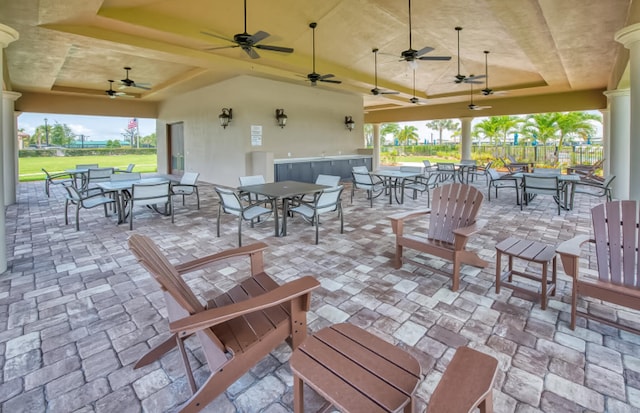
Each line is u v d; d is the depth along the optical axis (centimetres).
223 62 691
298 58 781
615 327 216
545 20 448
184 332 137
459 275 304
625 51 512
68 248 421
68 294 292
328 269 344
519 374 186
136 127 2598
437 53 800
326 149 1107
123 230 507
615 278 223
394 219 333
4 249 343
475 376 112
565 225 512
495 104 1214
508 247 276
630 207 222
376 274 329
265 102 930
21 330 236
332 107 1114
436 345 214
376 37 721
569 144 1490
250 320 177
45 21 470
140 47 574
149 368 197
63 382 185
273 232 489
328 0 576
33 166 1628
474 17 563
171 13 539
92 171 737
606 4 397
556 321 239
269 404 170
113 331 235
